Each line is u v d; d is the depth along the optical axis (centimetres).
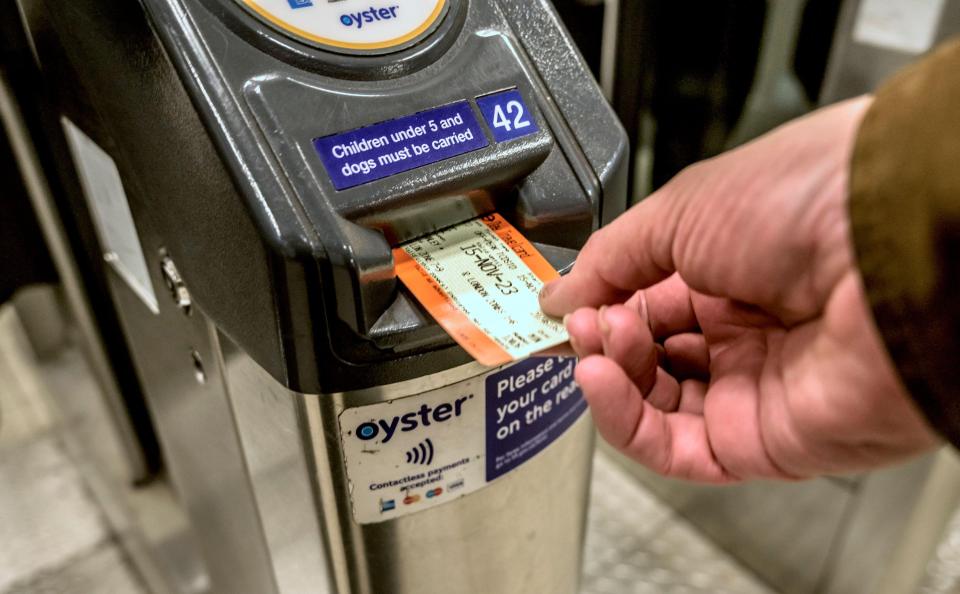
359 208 48
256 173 46
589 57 118
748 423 51
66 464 150
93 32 55
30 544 135
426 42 54
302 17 51
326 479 55
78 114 65
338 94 50
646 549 143
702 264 47
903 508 113
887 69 91
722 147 117
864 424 44
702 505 144
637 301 59
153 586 122
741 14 105
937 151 32
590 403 48
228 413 62
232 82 48
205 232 51
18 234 87
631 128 120
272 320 48
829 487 121
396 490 58
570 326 48
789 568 134
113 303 91
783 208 42
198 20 49
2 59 70
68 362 111
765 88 108
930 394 35
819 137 42
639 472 155
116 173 62
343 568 61
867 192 35
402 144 51
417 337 50
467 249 53
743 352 54
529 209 55
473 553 65
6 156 82
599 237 50
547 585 76
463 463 59
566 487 70
